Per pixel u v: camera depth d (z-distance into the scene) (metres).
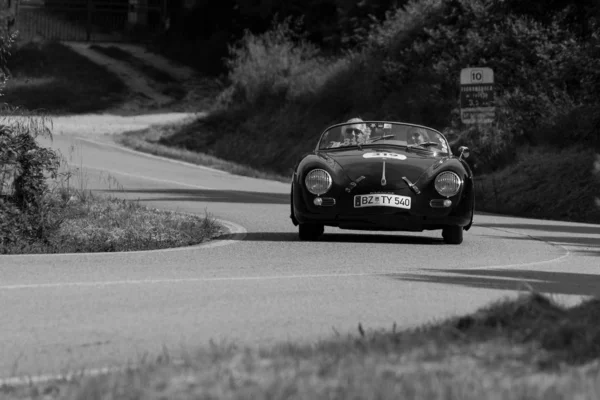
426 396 10.94
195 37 194.38
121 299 21.69
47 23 193.50
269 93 133.88
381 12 136.62
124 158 94.75
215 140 131.00
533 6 83.75
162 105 160.38
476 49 97.00
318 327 18.48
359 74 118.94
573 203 62.72
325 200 34.41
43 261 28.44
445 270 27.83
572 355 13.30
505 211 65.50
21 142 32.66
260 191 67.44
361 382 11.76
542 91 85.38
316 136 119.19
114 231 34.66
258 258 30.19
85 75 169.38
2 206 32.00
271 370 12.84
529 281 25.61
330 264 28.94
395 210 34.06
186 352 14.77
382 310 20.52
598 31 80.38
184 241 34.44
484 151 79.44
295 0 171.38
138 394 11.71
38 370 14.81
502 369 12.69
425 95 100.69
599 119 75.44
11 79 164.88
